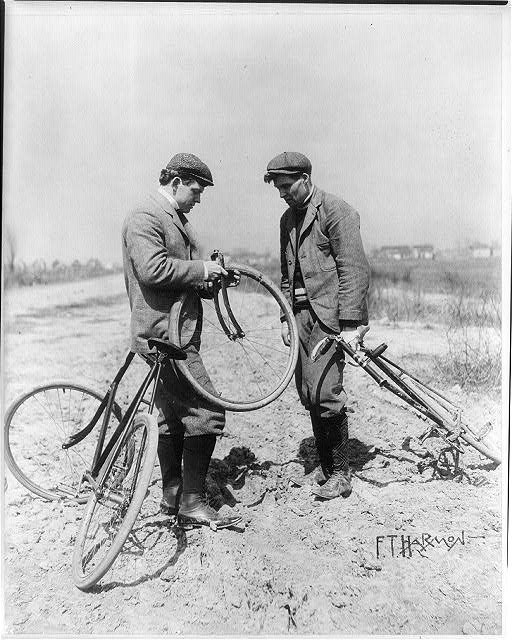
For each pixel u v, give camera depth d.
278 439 5.29
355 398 5.91
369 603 3.61
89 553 3.86
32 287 11.08
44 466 4.87
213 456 4.98
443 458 4.79
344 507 4.29
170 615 3.52
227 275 4.00
